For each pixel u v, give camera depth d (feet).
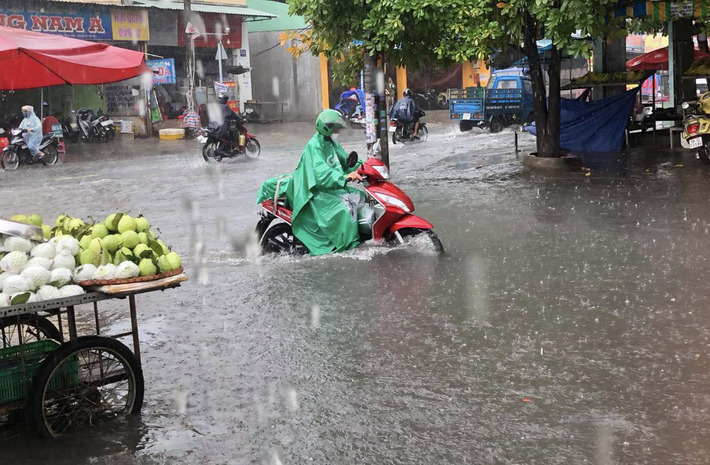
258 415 15.33
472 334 19.57
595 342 18.63
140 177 56.65
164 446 14.20
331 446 13.92
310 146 28.53
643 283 23.59
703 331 19.11
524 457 13.23
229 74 108.78
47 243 14.51
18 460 13.75
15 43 18.28
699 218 33.01
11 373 14.52
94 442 14.42
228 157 66.23
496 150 65.77
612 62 66.64
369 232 29.04
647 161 52.95
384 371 17.35
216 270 27.35
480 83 133.39
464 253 28.43
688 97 70.18
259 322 21.29
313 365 17.90
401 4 43.73
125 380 17.06
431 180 48.52
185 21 98.48
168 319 21.97
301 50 52.49
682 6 47.60
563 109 61.72
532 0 43.91
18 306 13.62
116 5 89.92
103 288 14.56
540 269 25.75
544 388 16.06
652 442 13.58
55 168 65.51
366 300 22.91
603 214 34.88
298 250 29.63
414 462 13.24
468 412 15.07
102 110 96.89
